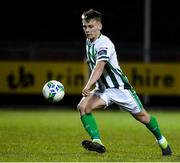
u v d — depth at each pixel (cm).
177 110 6372
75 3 8706
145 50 6512
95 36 2555
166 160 2486
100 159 2492
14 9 8669
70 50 6506
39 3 8694
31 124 4462
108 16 8619
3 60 6369
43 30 8631
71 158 2522
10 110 6172
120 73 2570
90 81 2494
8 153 2703
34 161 2420
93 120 2586
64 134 3691
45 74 6328
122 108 2616
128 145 3109
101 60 2512
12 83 6331
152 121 2619
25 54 6494
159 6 8644
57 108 6475
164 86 6356
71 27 8650
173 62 6406
